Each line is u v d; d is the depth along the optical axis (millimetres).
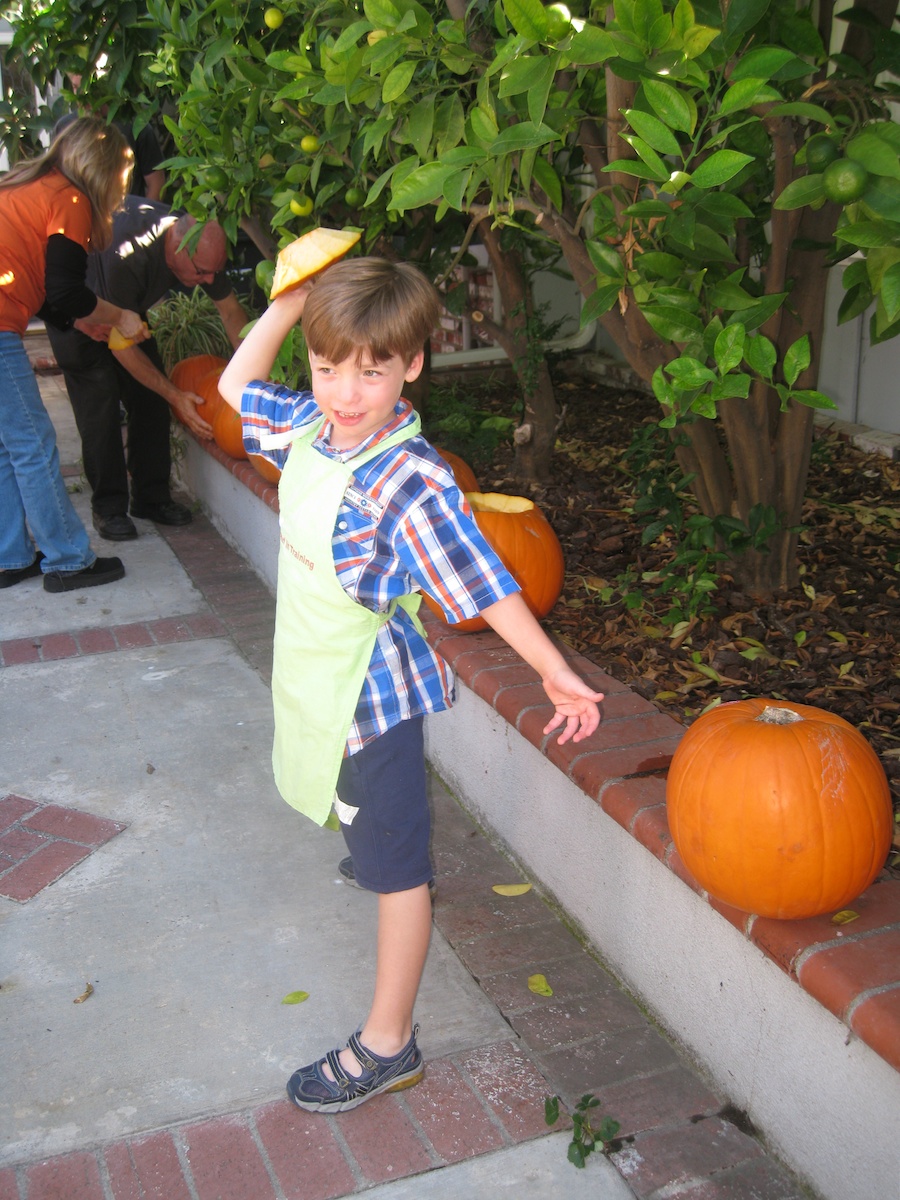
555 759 2734
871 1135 1927
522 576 3357
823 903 2062
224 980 2676
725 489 3889
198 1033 2512
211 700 4074
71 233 4438
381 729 2104
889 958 1978
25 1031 2516
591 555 4332
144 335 4953
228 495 5547
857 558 4047
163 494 5941
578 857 2779
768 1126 2199
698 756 2170
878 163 1929
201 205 3877
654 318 2359
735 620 3613
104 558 5262
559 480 5340
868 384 5570
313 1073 2299
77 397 5414
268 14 3197
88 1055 2449
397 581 2020
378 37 2490
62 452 7098
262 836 3260
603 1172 2152
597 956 2762
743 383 2100
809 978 1967
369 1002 2602
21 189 4387
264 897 2986
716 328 2357
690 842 2143
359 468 1961
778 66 2010
